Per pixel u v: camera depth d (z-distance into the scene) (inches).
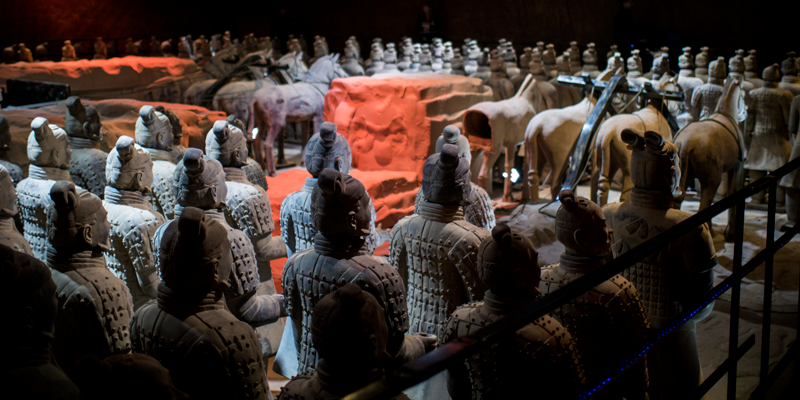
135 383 65.2
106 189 138.8
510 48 437.1
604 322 102.2
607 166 261.3
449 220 121.8
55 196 99.8
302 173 311.4
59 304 101.9
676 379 131.3
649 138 128.6
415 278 127.6
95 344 102.9
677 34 555.2
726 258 235.6
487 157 303.7
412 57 439.2
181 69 488.1
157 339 85.4
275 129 348.8
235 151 159.6
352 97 315.9
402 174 296.4
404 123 305.4
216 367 83.3
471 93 335.9
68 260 103.7
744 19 542.0
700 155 233.8
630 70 361.1
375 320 69.7
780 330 178.2
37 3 677.9
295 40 507.8
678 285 129.5
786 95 285.6
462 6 690.8
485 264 87.7
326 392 70.7
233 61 433.4
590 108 300.0
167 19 780.6
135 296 138.9
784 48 528.1
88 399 64.9
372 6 740.7
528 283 87.4
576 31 633.0
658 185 130.3
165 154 174.4
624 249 136.1
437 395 116.0
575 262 105.8
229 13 829.2
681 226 83.2
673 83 287.0
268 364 161.2
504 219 283.9
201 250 83.9
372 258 100.4
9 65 415.8
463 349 52.8
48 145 142.0
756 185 101.7
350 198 95.3
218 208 125.4
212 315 87.0
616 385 103.3
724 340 174.1
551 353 84.0
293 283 106.3
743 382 151.9
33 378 78.6
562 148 289.1
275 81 387.9
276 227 238.1
